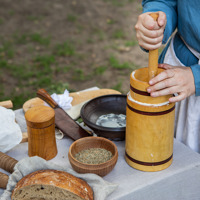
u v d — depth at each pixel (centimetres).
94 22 556
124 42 488
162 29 102
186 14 129
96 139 121
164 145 112
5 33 514
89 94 169
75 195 99
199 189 123
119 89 363
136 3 623
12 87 364
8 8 598
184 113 149
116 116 143
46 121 117
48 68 412
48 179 100
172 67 118
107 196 105
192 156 124
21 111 161
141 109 107
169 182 115
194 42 134
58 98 151
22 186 101
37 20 558
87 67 418
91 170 107
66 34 514
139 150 114
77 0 635
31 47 470
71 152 115
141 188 109
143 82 105
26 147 131
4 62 424
